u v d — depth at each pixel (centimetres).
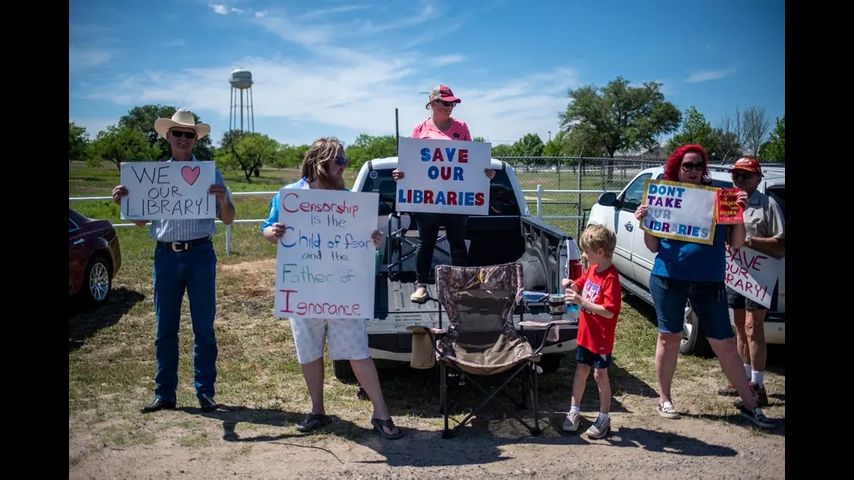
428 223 523
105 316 716
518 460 392
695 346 581
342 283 411
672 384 523
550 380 541
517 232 614
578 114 7294
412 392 509
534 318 480
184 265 446
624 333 664
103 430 426
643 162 2041
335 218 411
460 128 552
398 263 534
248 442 413
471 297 458
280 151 6166
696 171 443
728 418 455
